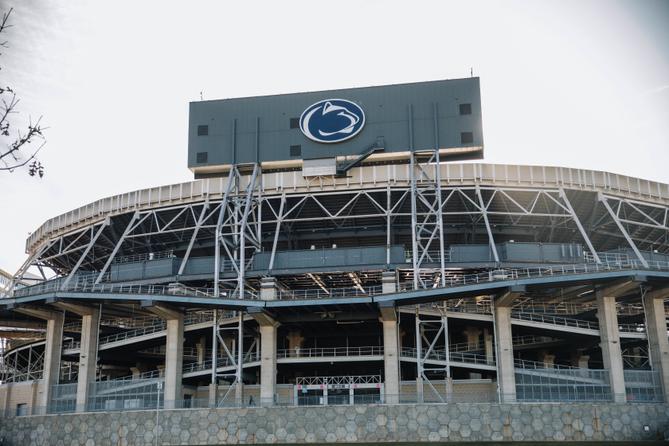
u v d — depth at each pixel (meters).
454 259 63.88
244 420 51.12
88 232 78.50
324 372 68.44
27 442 54.00
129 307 63.88
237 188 71.19
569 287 58.78
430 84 72.00
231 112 74.00
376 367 67.31
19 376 76.69
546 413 48.88
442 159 72.44
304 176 69.62
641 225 70.62
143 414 52.44
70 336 73.81
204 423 51.47
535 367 61.78
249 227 70.56
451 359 60.53
